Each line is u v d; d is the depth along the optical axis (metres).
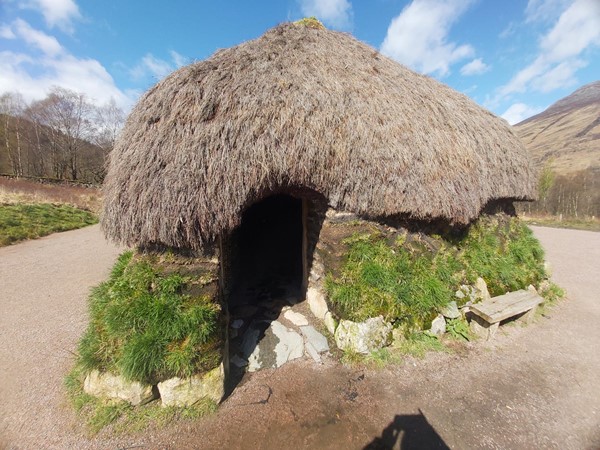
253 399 3.06
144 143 3.10
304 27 5.23
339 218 3.85
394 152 3.74
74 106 36.41
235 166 3.08
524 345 4.10
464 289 4.48
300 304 4.89
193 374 2.84
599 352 4.00
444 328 4.13
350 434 2.69
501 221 5.70
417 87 4.87
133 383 2.72
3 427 2.66
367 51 5.17
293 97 3.62
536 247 6.01
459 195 4.07
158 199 2.85
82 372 3.10
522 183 5.56
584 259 8.87
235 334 4.01
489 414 2.93
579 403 3.11
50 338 4.17
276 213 8.21
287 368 3.51
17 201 14.32
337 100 3.80
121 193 2.98
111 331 2.81
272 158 3.24
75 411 2.82
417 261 4.19
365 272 3.81
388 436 2.67
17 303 5.33
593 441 2.66
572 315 5.06
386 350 3.70
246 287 5.66
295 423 2.79
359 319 3.65
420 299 3.90
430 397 3.12
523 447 2.58
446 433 2.71
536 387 3.32
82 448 2.47
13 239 10.16
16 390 3.13
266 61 4.04
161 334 2.79
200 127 3.15
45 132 36.38
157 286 2.96
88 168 37.84
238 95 3.44
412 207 3.73
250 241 7.02
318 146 3.47
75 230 12.95
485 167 4.69
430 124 4.29
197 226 2.91
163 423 2.70
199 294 3.04
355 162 3.62
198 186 2.93
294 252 7.59
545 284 5.71
